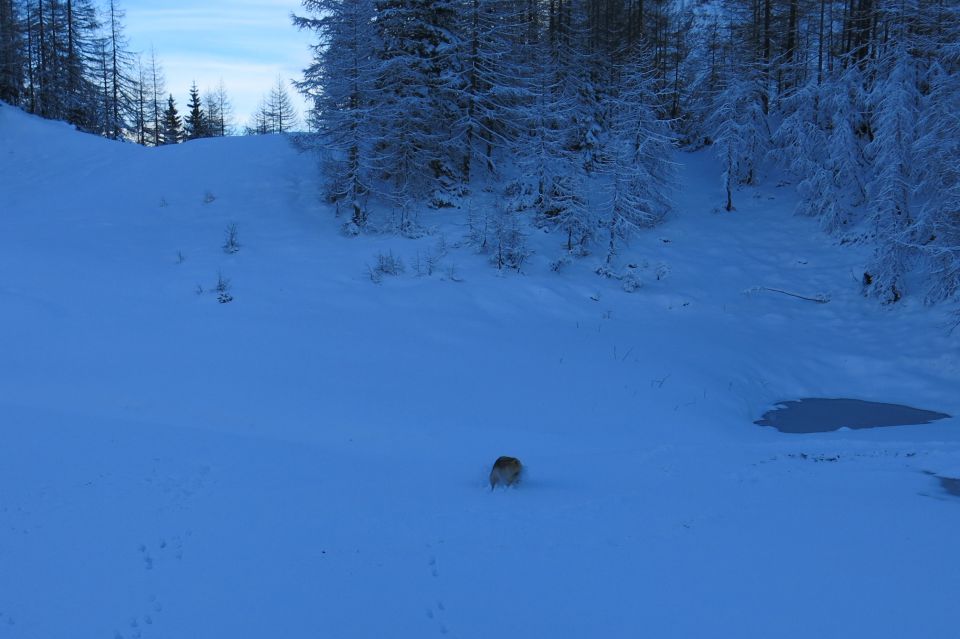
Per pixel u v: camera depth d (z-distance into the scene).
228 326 17.69
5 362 14.44
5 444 9.86
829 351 18.89
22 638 4.72
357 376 15.14
